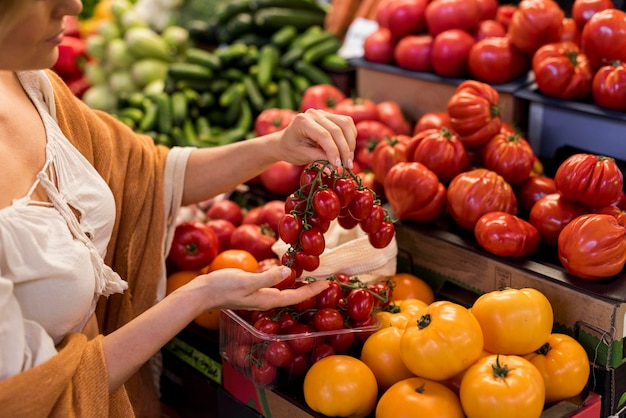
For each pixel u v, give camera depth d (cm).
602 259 153
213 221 213
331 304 157
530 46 212
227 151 186
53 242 133
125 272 177
